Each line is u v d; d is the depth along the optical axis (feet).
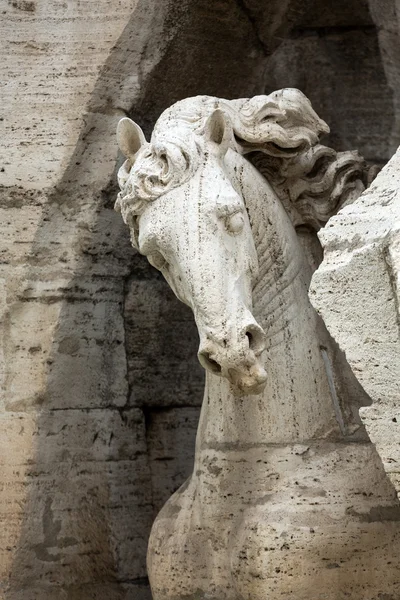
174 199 20.44
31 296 26.58
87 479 27.07
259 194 22.31
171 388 28.89
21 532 26.13
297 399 22.00
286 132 22.86
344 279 18.53
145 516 27.99
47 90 26.86
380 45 32.09
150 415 28.84
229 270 20.06
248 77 28.66
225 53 27.76
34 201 26.58
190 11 26.50
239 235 20.48
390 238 18.11
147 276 28.32
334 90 32.78
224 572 21.59
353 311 18.44
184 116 22.11
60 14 27.04
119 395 27.89
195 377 29.37
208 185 20.44
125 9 26.63
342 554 20.85
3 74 27.02
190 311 29.25
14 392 26.48
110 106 26.76
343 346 18.52
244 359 19.29
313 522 20.86
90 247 26.84
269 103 22.79
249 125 22.63
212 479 22.06
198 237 20.07
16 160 26.71
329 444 21.90
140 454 28.17
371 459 21.66
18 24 27.14
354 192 23.50
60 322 26.58
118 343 27.91
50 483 26.53
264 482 21.61
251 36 27.78
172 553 22.22
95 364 27.35
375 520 21.16
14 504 26.23
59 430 26.71
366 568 20.97
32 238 26.53
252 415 22.00
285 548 20.66
